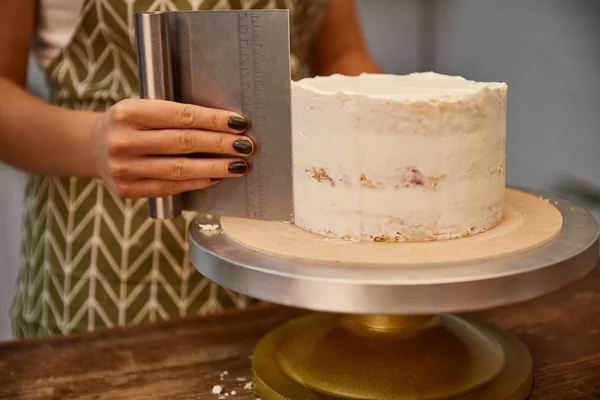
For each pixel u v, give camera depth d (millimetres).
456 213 727
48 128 872
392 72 2066
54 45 1026
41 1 1001
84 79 1030
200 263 725
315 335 821
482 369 744
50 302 1068
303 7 1104
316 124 732
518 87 2025
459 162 715
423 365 739
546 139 1984
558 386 756
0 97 902
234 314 959
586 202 1878
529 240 708
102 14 976
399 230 724
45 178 1069
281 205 793
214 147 749
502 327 895
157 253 1017
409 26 2039
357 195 724
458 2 2025
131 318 1030
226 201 806
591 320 921
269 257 686
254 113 759
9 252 1812
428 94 707
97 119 828
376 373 729
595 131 1824
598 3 1750
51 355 836
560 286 644
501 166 775
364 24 2006
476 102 711
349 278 608
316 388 720
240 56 742
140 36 732
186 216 1018
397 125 696
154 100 739
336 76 896
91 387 765
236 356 836
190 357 834
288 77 738
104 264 1021
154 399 739
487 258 658
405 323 789
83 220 1019
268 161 777
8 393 750
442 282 593
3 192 1775
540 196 907
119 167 752
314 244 719
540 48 1930
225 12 730
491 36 2033
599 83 1787
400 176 710
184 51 756
